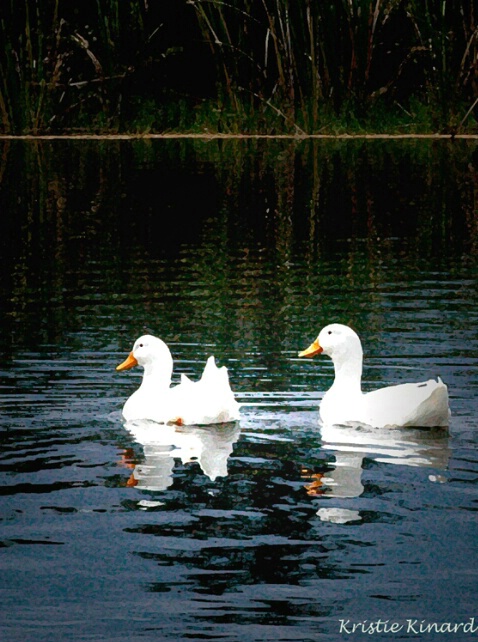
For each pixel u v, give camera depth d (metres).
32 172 31.27
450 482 9.58
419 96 38.81
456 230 23.00
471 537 8.42
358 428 11.16
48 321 15.86
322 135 38.56
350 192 27.73
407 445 10.61
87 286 18.31
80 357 13.84
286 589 7.68
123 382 12.76
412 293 17.56
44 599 7.57
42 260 20.48
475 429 11.10
